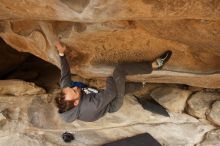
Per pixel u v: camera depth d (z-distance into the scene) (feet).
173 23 10.23
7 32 13.51
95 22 11.07
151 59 13.08
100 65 13.89
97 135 16.63
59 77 19.36
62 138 16.43
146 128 16.88
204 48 11.84
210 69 13.48
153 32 11.40
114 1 8.49
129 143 16.12
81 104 11.57
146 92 18.17
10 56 19.52
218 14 8.56
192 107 17.20
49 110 17.13
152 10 8.76
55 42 12.58
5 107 16.88
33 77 19.40
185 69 13.75
